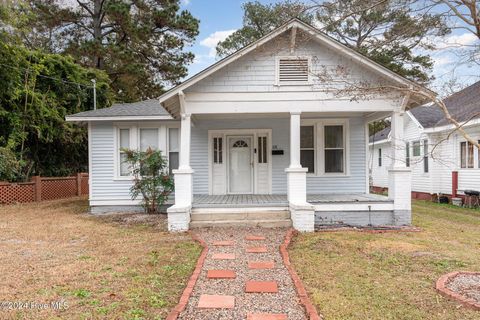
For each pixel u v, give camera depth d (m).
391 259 5.94
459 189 14.74
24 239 7.67
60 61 17.45
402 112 9.09
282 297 4.36
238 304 4.14
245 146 12.09
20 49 15.35
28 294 4.37
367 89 5.72
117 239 7.61
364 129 11.51
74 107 18.22
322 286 4.70
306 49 9.21
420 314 3.82
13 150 15.38
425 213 12.37
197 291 4.56
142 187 11.00
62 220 10.27
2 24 14.62
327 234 8.10
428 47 5.38
